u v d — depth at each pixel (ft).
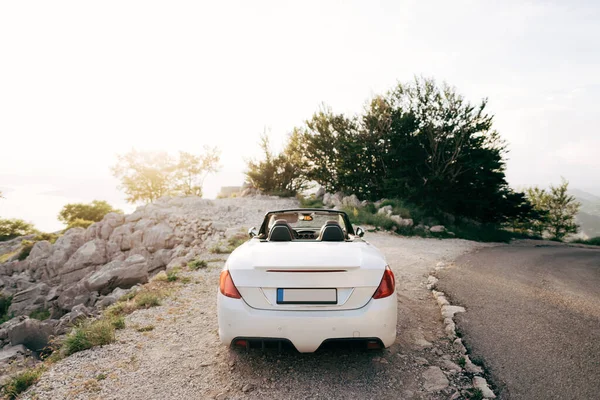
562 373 9.53
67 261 58.65
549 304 16.26
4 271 64.23
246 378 9.54
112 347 11.94
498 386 8.90
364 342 9.09
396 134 72.84
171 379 9.66
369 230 51.70
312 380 9.34
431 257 30.60
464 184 75.25
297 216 15.29
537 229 121.60
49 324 23.66
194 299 17.67
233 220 55.98
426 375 9.55
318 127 83.41
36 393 9.12
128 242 55.21
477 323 13.46
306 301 8.98
